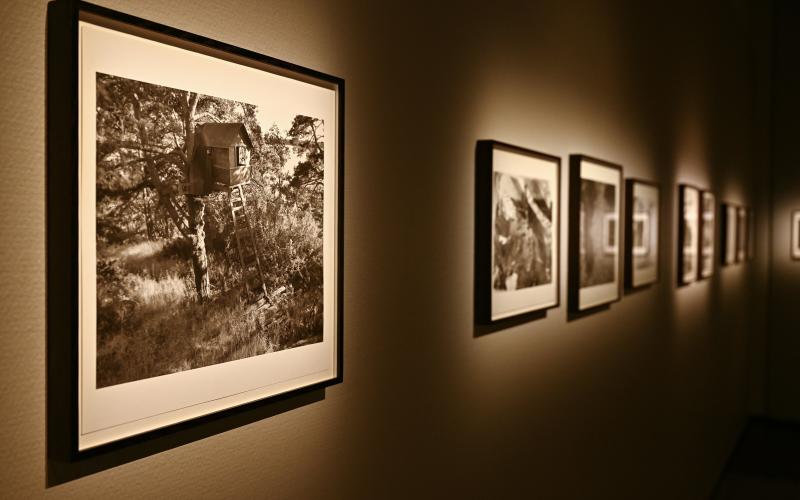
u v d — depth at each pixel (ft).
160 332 4.07
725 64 22.22
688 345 18.63
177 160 4.14
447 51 7.38
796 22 28.58
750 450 26.35
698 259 18.85
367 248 6.11
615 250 12.57
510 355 9.04
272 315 4.86
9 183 3.46
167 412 4.14
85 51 3.65
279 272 4.91
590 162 11.14
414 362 6.91
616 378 13.28
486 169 7.98
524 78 9.23
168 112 4.09
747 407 29.09
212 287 4.40
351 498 6.01
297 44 5.24
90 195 3.68
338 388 5.80
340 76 5.71
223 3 4.58
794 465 24.53
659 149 15.49
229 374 4.54
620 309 13.34
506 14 8.73
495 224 8.13
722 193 22.15
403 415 6.77
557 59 10.30
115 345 3.83
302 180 5.09
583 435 11.72
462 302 7.80
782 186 28.89
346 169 5.81
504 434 8.96
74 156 3.56
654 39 15.02
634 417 14.43
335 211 5.44
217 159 4.34
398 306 6.60
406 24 6.64
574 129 10.95
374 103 6.16
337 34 5.67
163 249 4.07
